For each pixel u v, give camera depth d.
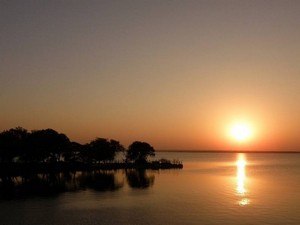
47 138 155.12
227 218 61.97
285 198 83.38
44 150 153.12
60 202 78.31
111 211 67.69
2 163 148.88
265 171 182.25
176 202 77.75
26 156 151.25
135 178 137.50
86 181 124.81
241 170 191.12
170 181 125.06
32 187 106.62
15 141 144.50
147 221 59.81
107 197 85.56
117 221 59.84
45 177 138.88
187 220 60.50
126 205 74.06
